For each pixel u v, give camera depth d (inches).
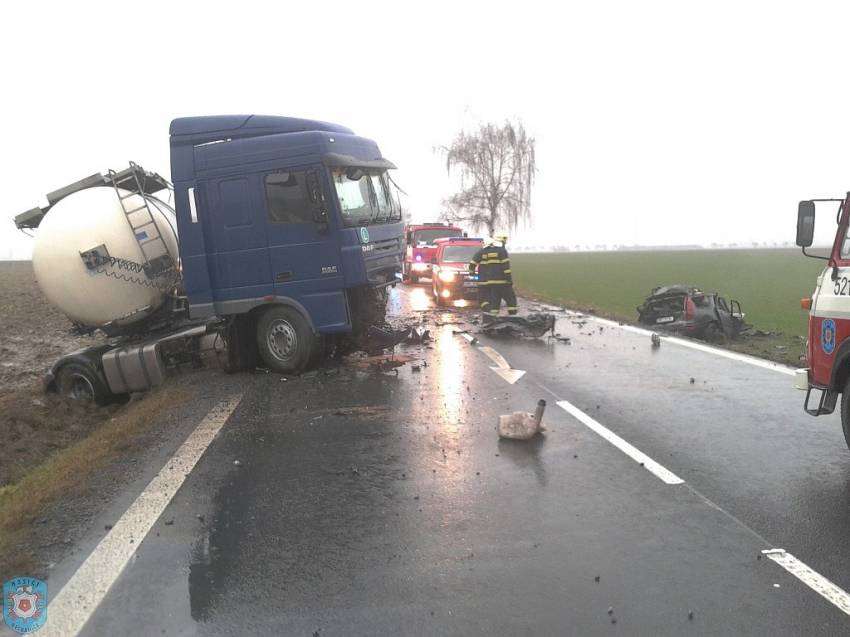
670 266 2295.8
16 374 571.5
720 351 490.6
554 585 158.9
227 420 317.7
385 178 466.6
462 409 326.6
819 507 202.1
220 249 412.5
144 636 142.7
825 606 148.4
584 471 236.4
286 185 400.2
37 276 434.6
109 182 451.5
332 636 140.4
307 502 213.5
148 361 434.3
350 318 407.2
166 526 197.8
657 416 308.3
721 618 144.3
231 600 155.3
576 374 407.5
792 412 313.1
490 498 213.3
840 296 236.5
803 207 243.3
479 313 756.0
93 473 251.0
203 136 412.8
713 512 199.2
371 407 334.3
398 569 168.1
